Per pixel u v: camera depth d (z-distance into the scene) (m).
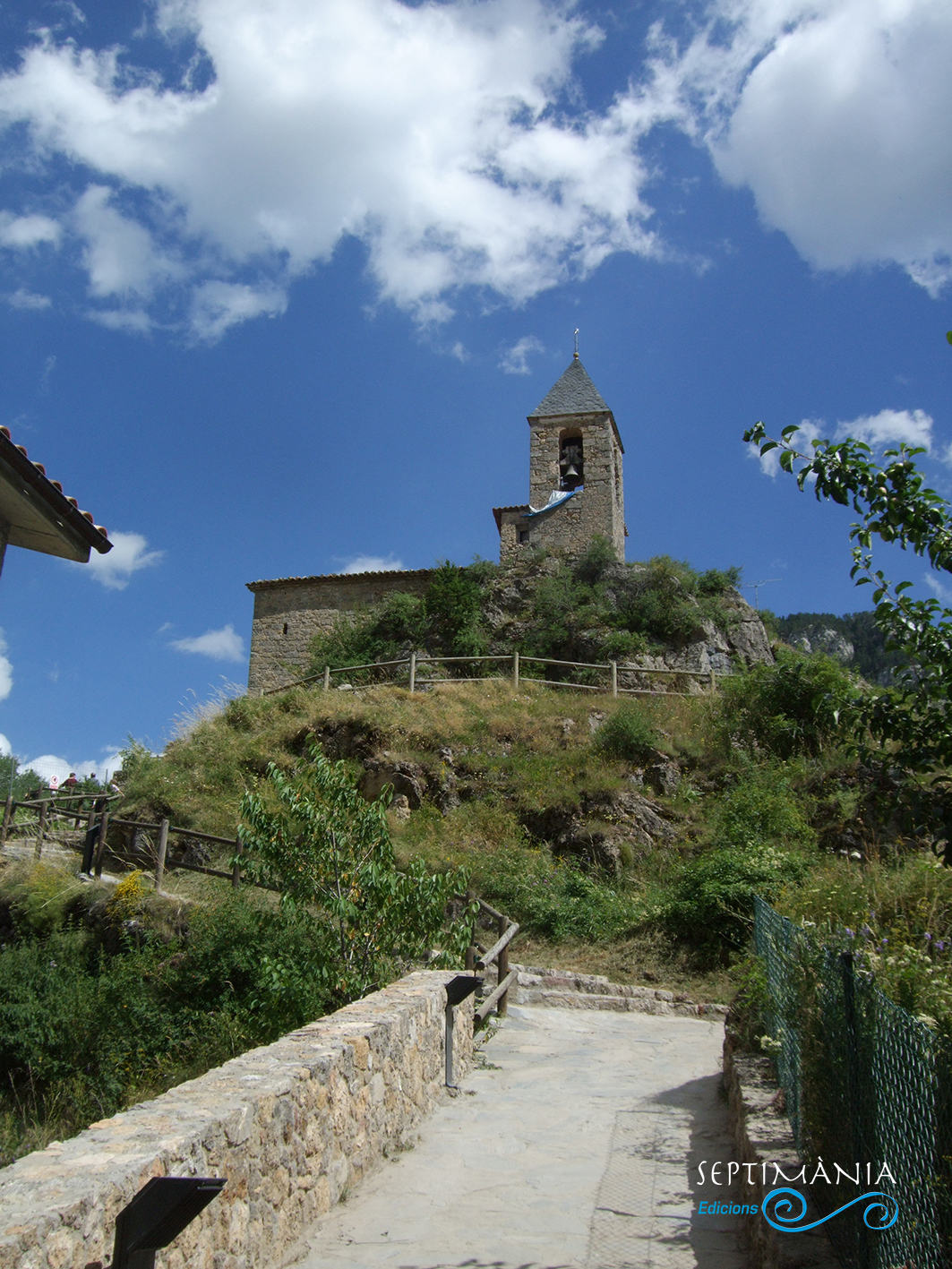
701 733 18.30
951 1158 2.44
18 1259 2.63
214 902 11.60
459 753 17.77
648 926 12.60
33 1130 9.00
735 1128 5.47
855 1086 3.39
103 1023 9.98
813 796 15.47
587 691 20.78
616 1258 4.10
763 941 7.01
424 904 8.99
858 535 4.50
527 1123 6.26
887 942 5.11
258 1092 4.19
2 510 8.86
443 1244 4.30
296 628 34.47
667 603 31.05
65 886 13.34
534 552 34.19
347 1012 6.12
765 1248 3.71
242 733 20.06
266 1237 4.05
